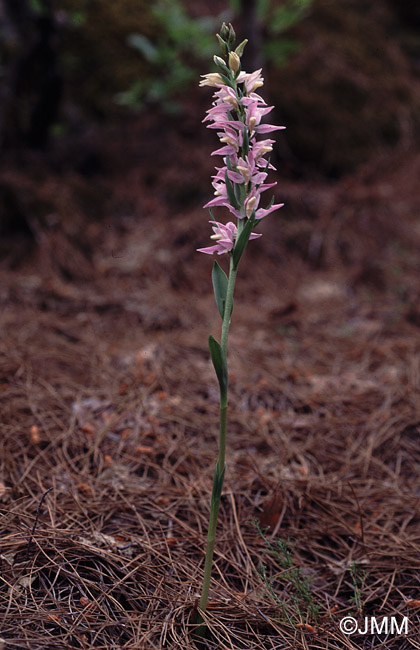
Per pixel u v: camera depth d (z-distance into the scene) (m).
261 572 1.90
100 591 1.71
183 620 1.65
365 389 2.99
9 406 2.60
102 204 4.68
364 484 2.36
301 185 5.19
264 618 1.70
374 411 2.82
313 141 5.46
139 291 4.00
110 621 1.62
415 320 3.74
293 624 1.68
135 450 2.43
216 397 2.90
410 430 2.68
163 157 5.14
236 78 1.38
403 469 2.47
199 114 5.42
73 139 5.18
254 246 4.53
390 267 4.42
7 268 4.05
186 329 3.63
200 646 1.63
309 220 4.84
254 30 4.65
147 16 5.77
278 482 2.27
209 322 3.73
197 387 2.97
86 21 5.49
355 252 4.59
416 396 2.89
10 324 3.44
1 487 1.96
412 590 1.86
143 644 1.57
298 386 3.03
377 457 2.53
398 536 2.08
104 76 5.40
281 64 5.39
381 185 5.25
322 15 6.26
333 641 1.68
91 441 2.45
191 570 1.86
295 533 2.10
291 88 5.63
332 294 4.16
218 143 5.31
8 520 1.92
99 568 1.78
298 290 4.23
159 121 5.37
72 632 1.57
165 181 4.93
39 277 4.00
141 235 4.50
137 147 5.20
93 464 2.34
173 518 2.08
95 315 3.69
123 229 4.56
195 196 4.89
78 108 5.29
